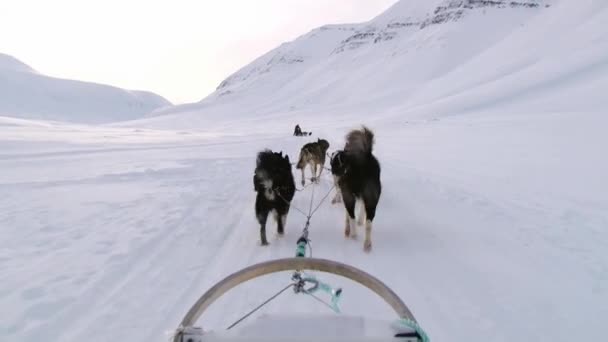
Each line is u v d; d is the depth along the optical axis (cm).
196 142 2319
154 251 534
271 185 550
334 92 14388
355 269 251
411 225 635
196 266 484
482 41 14988
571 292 409
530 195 800
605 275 444
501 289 416
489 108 4650
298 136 3133
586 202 732
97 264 490
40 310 382
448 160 1308
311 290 269
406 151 1625
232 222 666
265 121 9519
